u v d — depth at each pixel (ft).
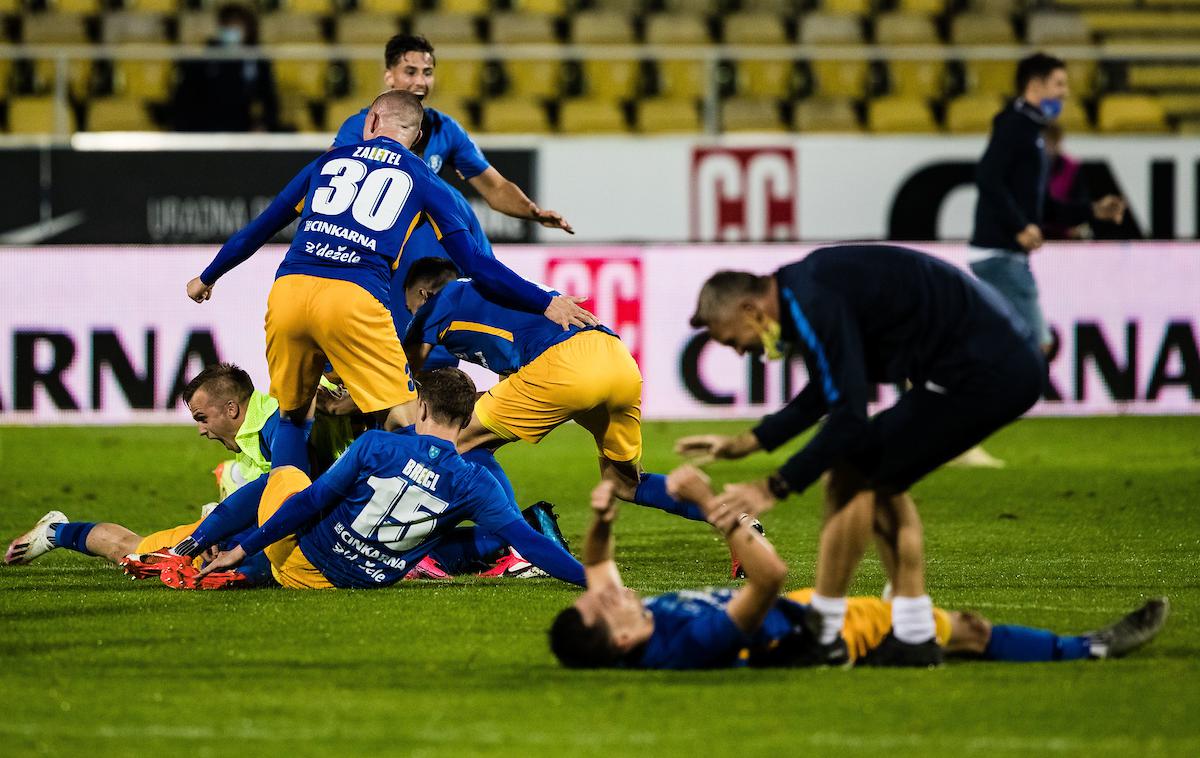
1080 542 90.33
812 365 52.29
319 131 187.32
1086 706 49.88
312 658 57.36
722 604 54.54
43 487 115.85
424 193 77.30
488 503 70.33
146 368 151.23
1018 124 113.91
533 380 78.33
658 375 153.79
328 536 71.46
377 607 67.72
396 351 76.43
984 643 56.39
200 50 173.78
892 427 53.67
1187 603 69.41
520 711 49.57
